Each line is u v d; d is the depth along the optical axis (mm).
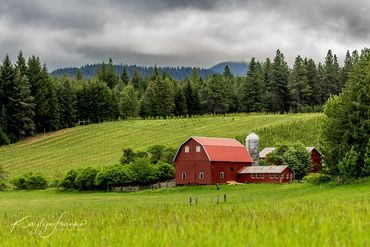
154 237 16953
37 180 91062
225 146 91062
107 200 67250
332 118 70812
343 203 30141
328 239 14391
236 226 18469
